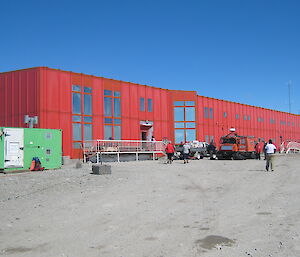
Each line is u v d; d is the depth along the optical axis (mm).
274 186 12305
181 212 8000
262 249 5156
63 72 28797
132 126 34594
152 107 37344
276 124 61969
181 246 5391
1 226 6828
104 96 32000
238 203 9055
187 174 16750
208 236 5941
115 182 13508
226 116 47531
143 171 18203
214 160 31234
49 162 19922
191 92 40844
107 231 6387
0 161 17688
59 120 28047
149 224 6883
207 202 9289
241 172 17844
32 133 19203
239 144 32281
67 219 7414
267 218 7230
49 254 5098
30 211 8250
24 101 27844
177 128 40000
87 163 26422
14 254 5125
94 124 30812
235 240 5672
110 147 28562
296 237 5742
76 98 29578
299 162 26031
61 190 11461
